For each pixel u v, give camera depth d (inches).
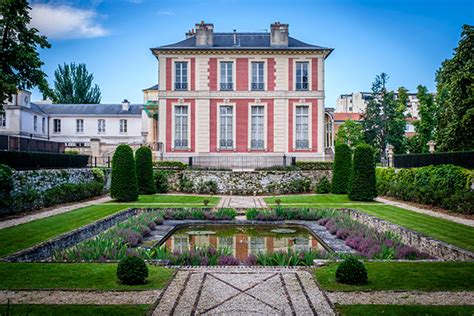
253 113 1301.7
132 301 265.4
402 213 687.1
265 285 303.3
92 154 1473.9
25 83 780.6
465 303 260.8
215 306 261.0
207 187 1114.1
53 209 749.9
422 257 415.5
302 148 1294.3
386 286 294.7
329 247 485.7
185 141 1298.0
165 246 509.0
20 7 745.0
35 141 949.2
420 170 882.8
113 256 384.2
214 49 1272.1
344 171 1063.0
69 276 313.9
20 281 301.1
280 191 1115.9
